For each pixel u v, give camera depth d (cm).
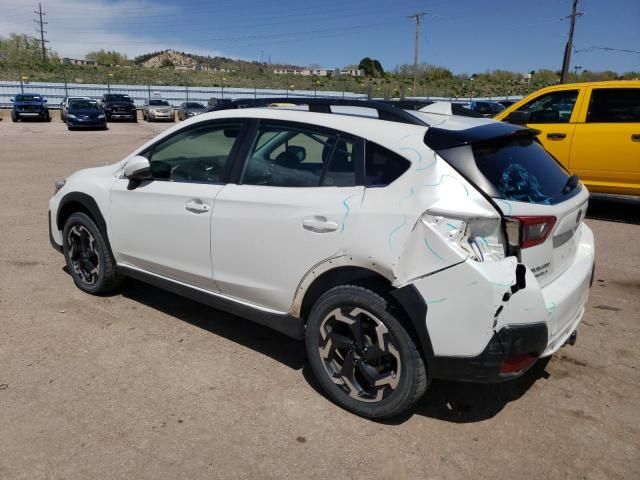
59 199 463
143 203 389
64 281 487
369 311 282
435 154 278
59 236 476
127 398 309
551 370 355
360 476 254
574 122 754
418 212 265
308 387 327
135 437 276
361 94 5703
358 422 294
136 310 429
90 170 460
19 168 1202
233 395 316
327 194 299
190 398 311
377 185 286
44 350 361
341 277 295
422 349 272
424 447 276
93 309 428
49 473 250
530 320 261
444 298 260
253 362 355
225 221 338
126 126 3120
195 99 5153
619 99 728
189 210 359
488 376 262
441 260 259
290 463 261
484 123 321
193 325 406
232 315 425
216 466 257
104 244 428
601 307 462
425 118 312
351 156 301
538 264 281
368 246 277
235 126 356
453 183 267
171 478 249
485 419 301
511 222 263
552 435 288
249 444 273
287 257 311
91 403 303
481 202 262
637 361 369
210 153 365
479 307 253
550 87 788
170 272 385
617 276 541
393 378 282
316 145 315
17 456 260
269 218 317
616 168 728
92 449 266
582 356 374
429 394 325
